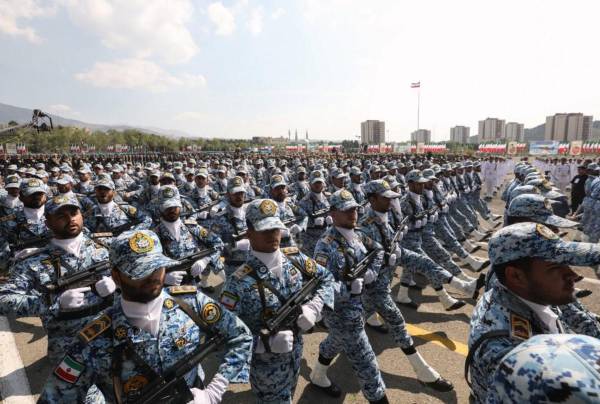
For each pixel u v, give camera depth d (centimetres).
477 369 183
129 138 9488
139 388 192
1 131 2639
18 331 530
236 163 2564
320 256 355
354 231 419
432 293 660
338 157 4059
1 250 472
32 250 335
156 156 5294
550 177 1992
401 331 403
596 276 711
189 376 213
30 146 7494
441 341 496
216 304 231
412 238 625
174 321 207
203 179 940
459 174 1272
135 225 635
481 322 192
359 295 354
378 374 348
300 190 1075
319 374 394
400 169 1645
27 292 316
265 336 248
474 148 7794
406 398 384
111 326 195
